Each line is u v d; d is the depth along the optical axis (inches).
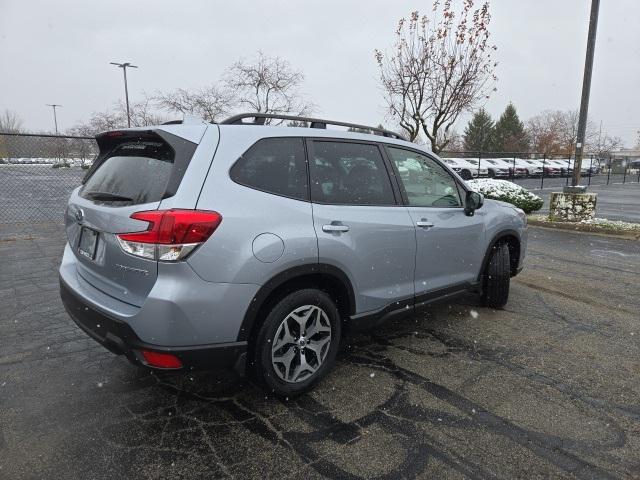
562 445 101.7
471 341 157.8
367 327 133.1
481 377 132.1
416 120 496.4
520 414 113.5
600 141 2645.2
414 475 91.4
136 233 96.5
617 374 135.3
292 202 112.7
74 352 143.9
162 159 105.2
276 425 107.5
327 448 99.3
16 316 173.0
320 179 121.3
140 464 93.4
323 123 132.6
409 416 111.8
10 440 100.2
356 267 124.1
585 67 418.6
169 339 95.8
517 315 184.5
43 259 262.4
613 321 179.3
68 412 111.3
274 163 113.4
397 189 141.1
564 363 142.0
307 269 112.3
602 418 112.5
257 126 114.7
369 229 127.0
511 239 190.9
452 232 156.1
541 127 2652.6
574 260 289.1
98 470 91.5
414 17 475.2
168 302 93.9
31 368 133.1
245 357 105.2
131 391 121.7
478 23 452.1
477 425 108.6
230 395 120.6
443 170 162.4
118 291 104.8
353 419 110.3
